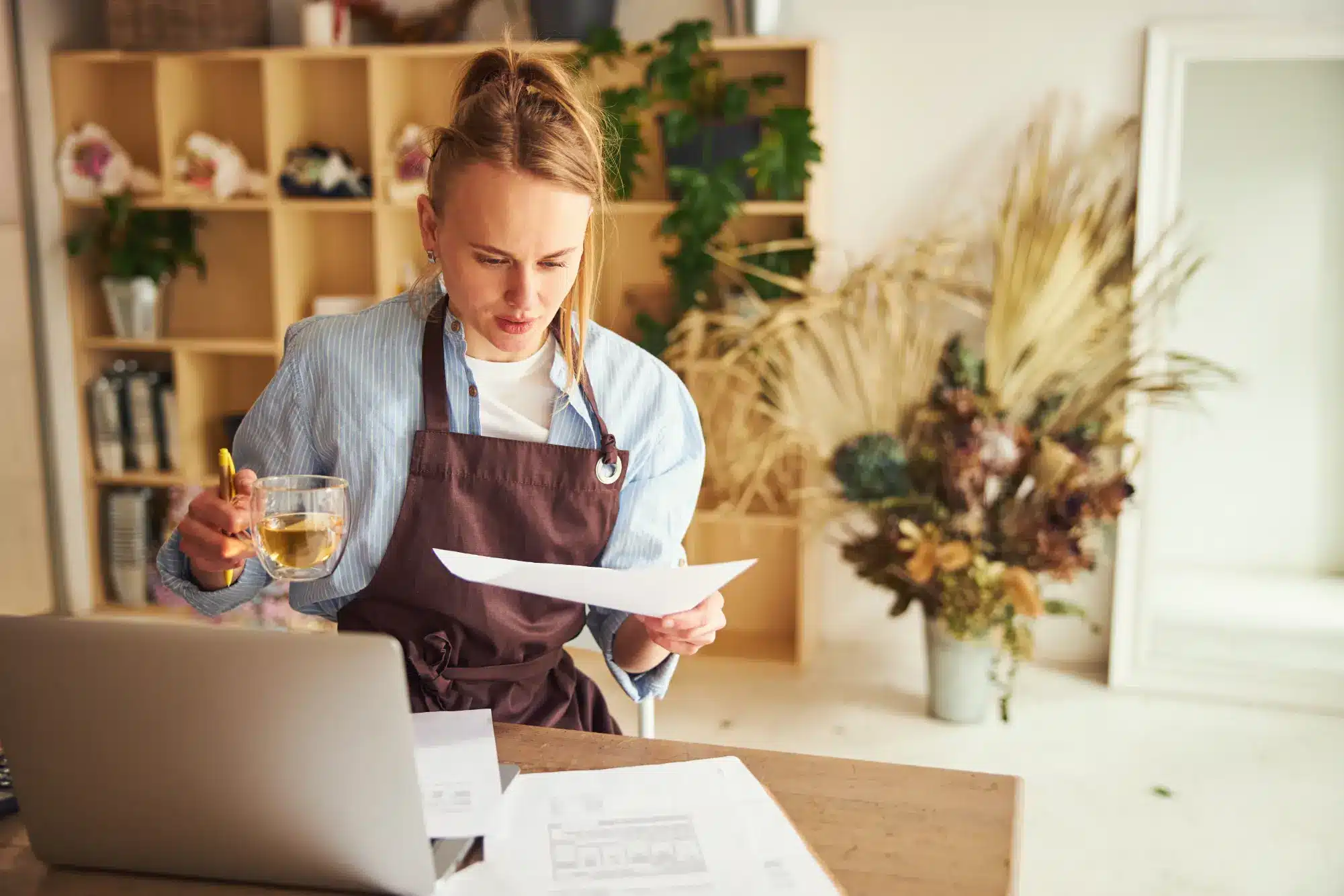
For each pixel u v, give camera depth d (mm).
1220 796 2998
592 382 1560
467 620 1497
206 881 1054
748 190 3680
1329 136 3373
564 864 1045
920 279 3553
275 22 4102
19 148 4012
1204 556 3607
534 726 1339
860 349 3383
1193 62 3443
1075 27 3539
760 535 4051
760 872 1032
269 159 3916
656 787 1184
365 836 986
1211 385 3539
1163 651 3654
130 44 3930
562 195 1284
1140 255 3512
